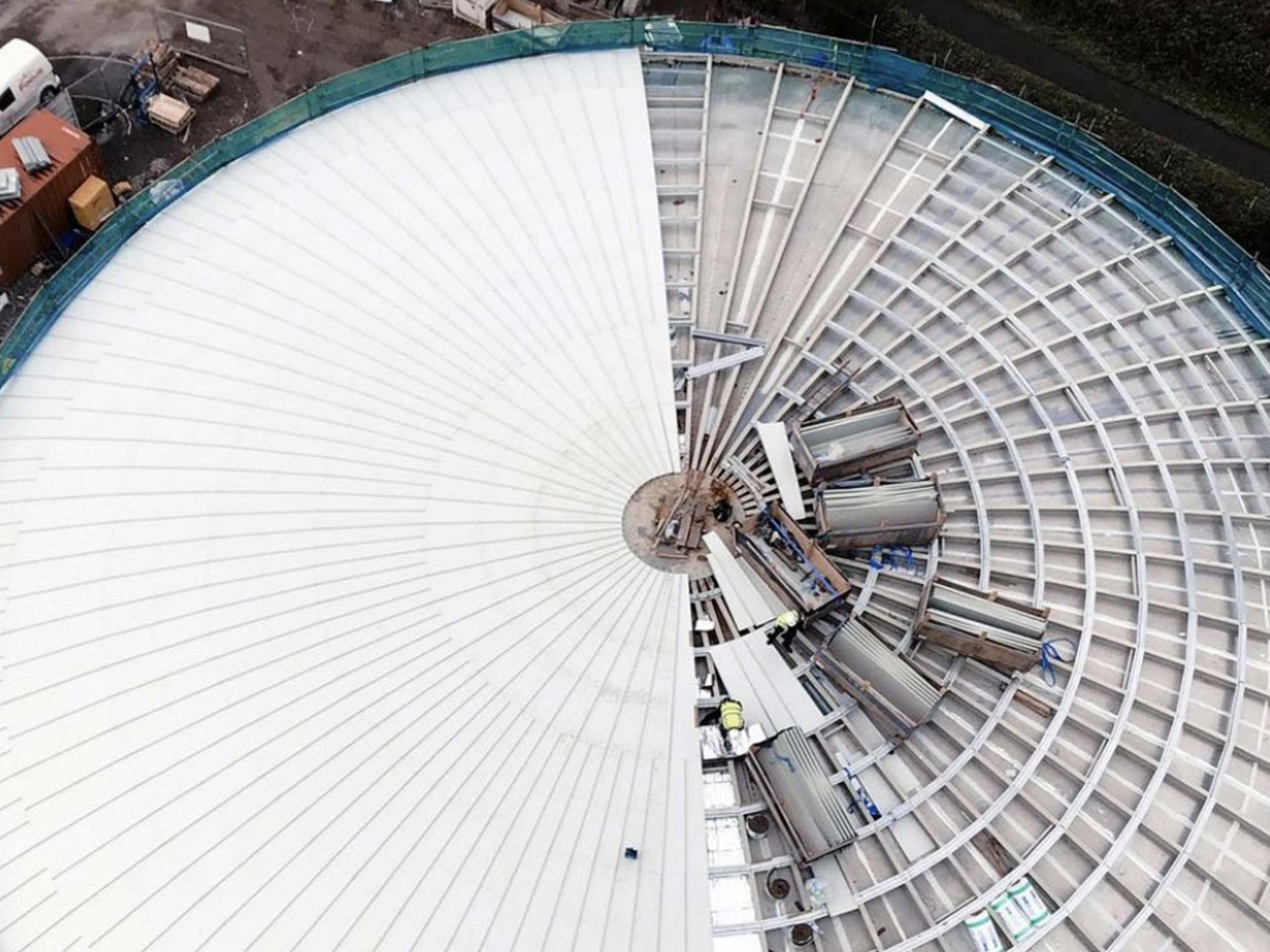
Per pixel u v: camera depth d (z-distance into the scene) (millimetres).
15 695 49594
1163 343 61250
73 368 58406
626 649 52438
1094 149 67000
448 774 48438
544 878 46594
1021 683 52156
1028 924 46688
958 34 98438
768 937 47062
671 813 48531
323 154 66062
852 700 52438
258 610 51500
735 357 60938
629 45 72125
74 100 90250
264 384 57406
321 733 48875
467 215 63594
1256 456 58062
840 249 64750
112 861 46156
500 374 58688
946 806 49750
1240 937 46719
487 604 52688
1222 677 52000
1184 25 94938
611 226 63844
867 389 59969
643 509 56906
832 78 71375
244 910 45281
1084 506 55656
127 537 53188
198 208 63906
